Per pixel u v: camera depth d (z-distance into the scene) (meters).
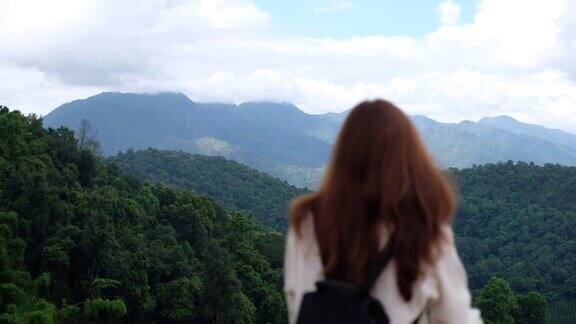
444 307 2.46
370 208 2.48
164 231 69.38
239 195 152.50
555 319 82.81
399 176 2.45
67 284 54.22
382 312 2.42
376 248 2.46
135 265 56.34
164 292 57.81
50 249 52.50
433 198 2.46
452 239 2.52
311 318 2.46
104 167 81.88
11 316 43.09
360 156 2.52
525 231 123.31
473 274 108.06
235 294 59.44
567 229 118.94
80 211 59.62
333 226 2.52
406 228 2.41
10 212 52.84
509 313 73.56
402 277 2.41
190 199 79.75
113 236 55.88
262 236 85.19
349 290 2.44
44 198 56.47
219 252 63.78
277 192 163.00
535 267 103.19
